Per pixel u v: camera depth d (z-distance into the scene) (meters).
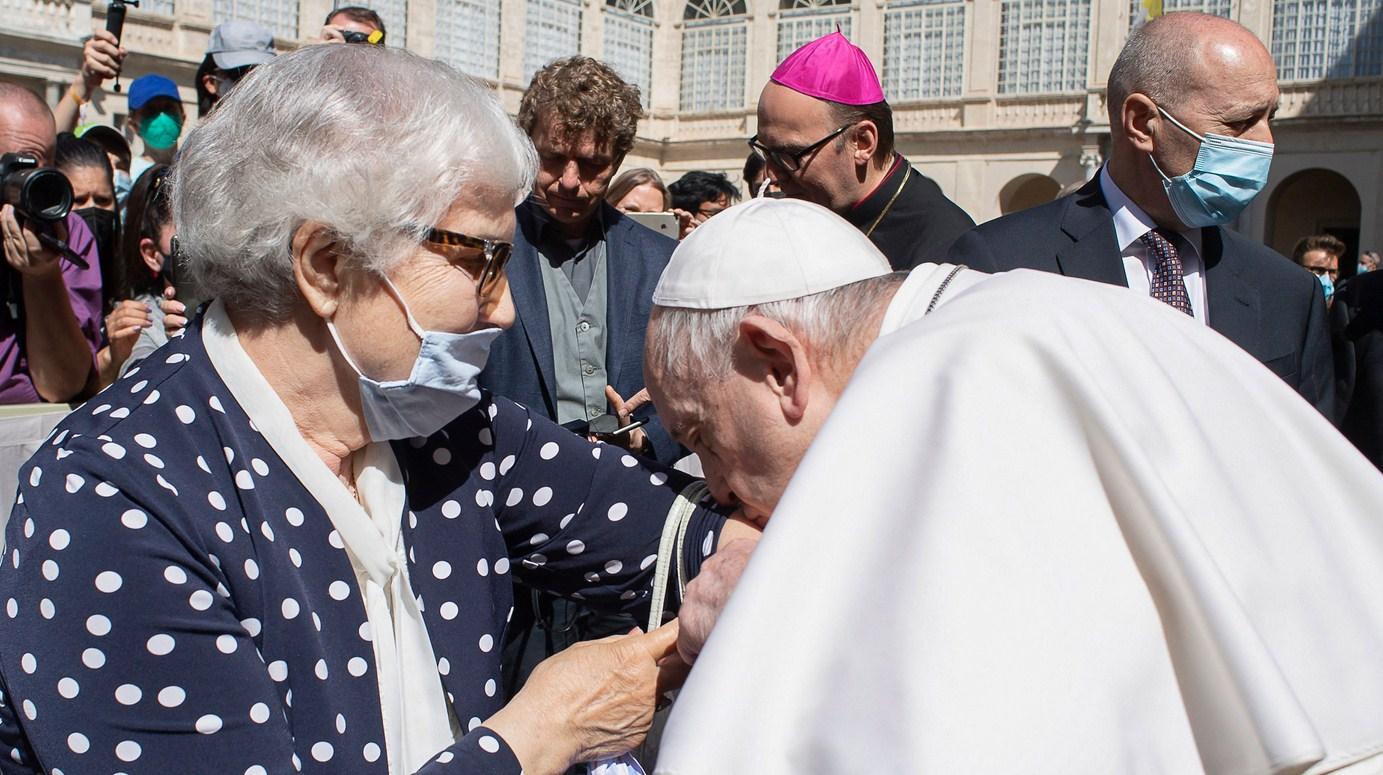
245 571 1.60
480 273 1.73
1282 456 1.36
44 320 3.60
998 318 1.33
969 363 1.27
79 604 1.47
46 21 19.88
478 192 1.69
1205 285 3.28
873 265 1.78
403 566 1.81
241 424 1.70
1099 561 1.17
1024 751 1.07
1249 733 1.12
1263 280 3.31
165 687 1.49
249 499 1.65
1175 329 1.44
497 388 3.77
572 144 3.80
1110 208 3.29
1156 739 1.13
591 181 3.89
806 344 1.70
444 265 1.69
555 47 30.03
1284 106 26.23
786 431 1.71
